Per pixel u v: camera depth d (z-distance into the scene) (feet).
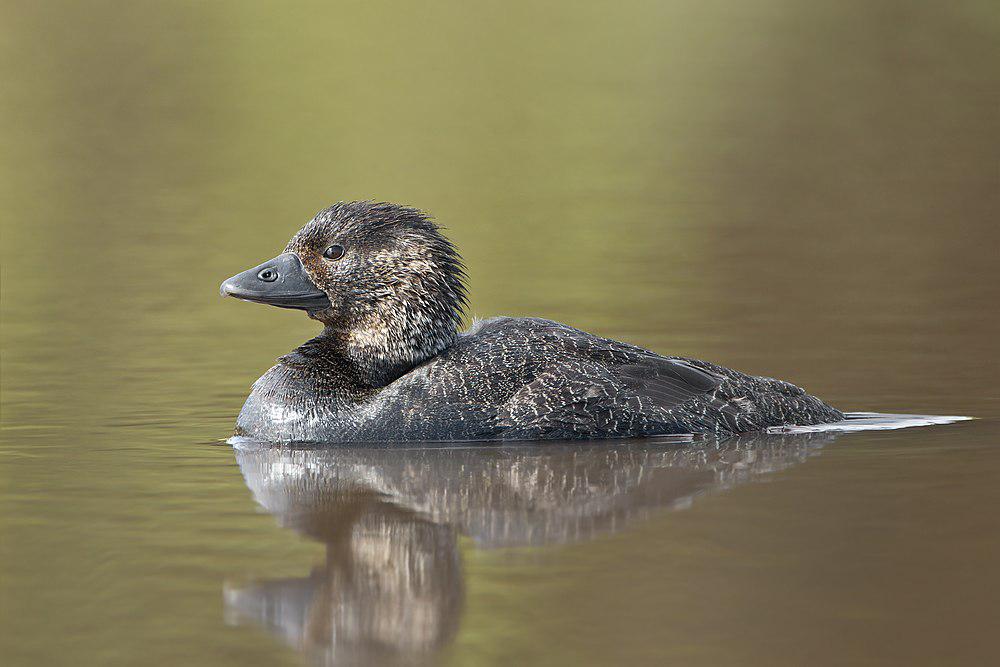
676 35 136.26
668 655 23.26
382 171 96.78
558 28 138.41
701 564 27.63
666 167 98.84
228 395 46.52
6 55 123.24
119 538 30.04
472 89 119.03
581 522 30.83
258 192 91.61
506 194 90.99
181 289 67.92
